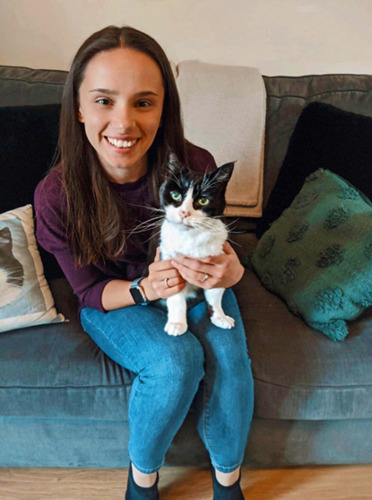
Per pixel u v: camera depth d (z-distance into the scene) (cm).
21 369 90
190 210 85
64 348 96
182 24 157
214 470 95
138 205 102
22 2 147
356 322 104
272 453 106
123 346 90
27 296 102
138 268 107
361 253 100
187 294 100
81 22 154
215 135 135
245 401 86
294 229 117
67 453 103
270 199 139
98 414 92
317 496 104
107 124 85
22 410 91
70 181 94
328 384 91
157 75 85
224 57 166
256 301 113
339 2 156
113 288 97
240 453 90
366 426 101
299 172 130
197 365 85
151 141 92
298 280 107
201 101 133
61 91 128
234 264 92
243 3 154
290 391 91
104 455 104
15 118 116
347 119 127
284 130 143
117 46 80
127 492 96
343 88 142
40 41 156
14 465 106
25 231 111
